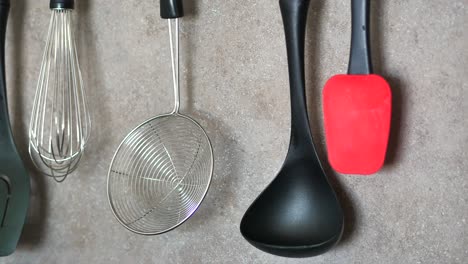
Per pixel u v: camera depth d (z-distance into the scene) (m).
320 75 1.13
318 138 1.15
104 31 1.27
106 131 1.29
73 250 1.34
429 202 1.10
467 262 1.09
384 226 1.13
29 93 1.32
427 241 1.11
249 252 1.22
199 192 1.21
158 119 1.25
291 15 1.06
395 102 1.10
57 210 1.34
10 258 1.38
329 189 1.10
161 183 1.25
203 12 1.20
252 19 1.17
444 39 1.06
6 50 1.32
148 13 1.24
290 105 1.16
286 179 1.13
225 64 1.20
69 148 1.31
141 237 1.29
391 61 1.09
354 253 1.15
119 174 1.28
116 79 1.27
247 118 1.20
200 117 1.23
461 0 1.05
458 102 1.07
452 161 1.08
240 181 1.21
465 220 1.08
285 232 1.12
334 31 1.12
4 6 1.21
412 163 1.10
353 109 1.03
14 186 1.28
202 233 1.25
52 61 1.29
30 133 1.27
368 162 1.03
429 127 1.08
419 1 1.07
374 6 1.09
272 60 1.17
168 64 1.24
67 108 1.30
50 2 1.18
